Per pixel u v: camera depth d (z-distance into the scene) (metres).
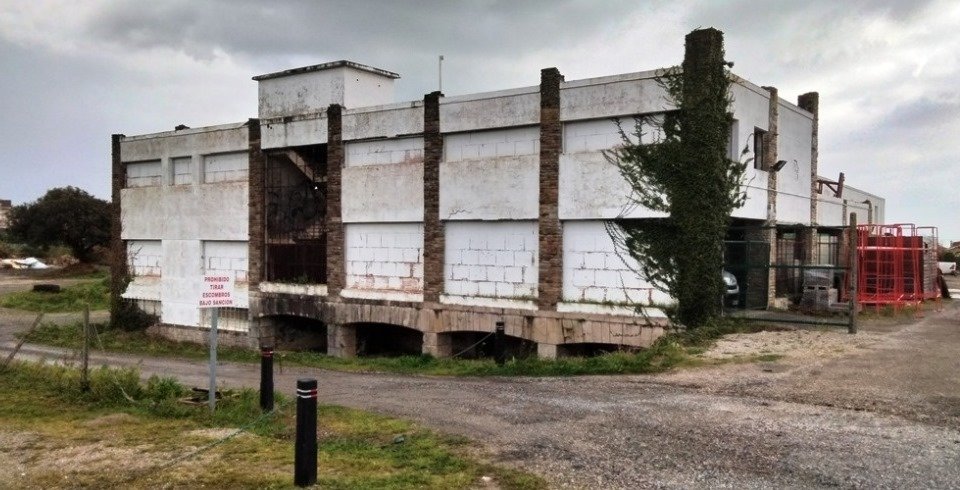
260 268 25.91
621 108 18.00
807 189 24.55
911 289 23.61
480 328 20.45
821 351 14.46
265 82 26.75
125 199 30.53
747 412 10.12
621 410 10.64
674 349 15.33
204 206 27.59
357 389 14.38
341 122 23.56
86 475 8.87
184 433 10.83
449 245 21.25
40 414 12.55
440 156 21.23
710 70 16.88
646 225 17.81
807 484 7.20
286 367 20.33
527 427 9.96
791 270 23.14
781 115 21.95
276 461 8.96
